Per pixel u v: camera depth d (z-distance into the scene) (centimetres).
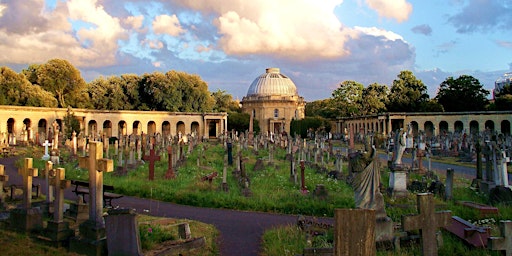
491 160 2248
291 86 12138
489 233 1146
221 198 1948
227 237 1382
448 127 8162
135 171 2855
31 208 1295
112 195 1745
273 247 1201
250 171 3036
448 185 1972
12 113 6259
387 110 9438
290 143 4441
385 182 2547
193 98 9025
